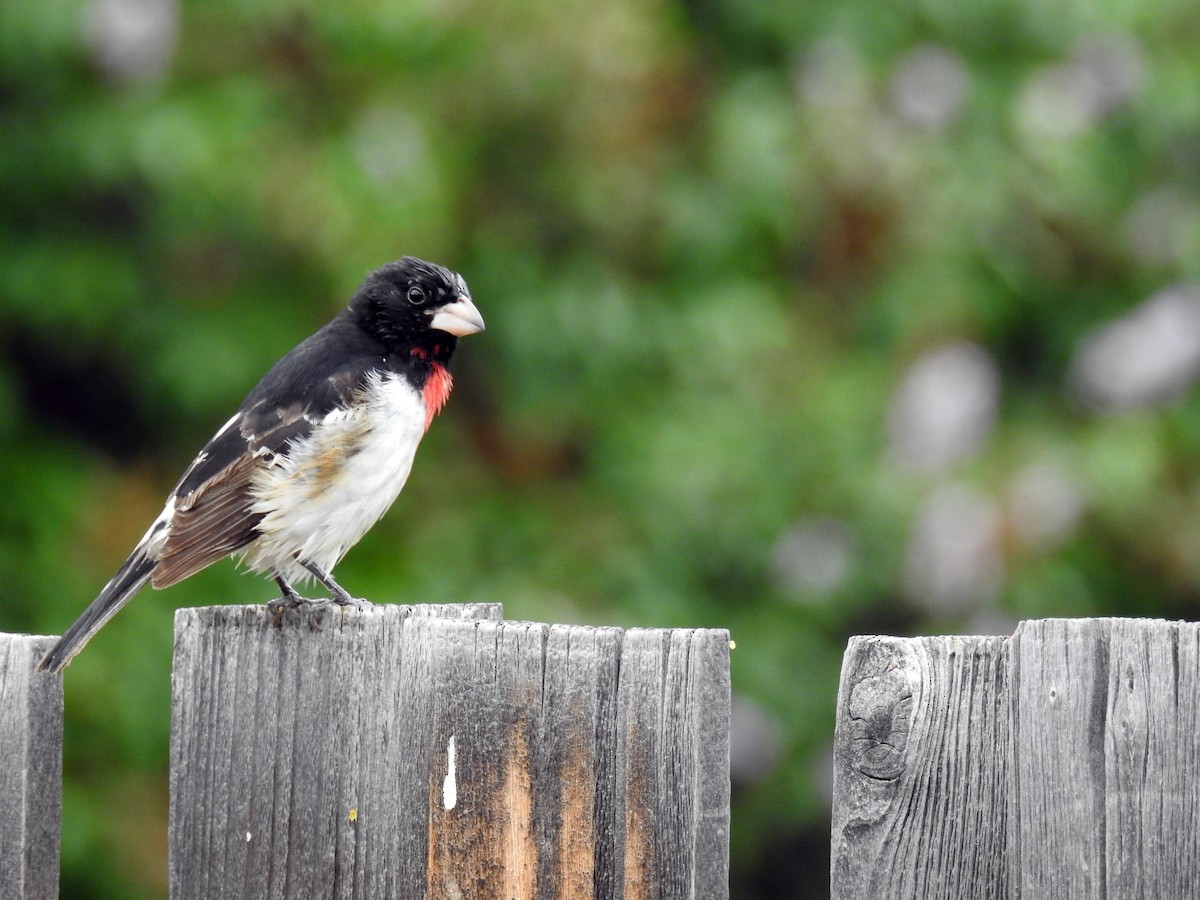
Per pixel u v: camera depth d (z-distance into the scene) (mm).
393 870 4430
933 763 3818
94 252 12273
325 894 4523
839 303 13867
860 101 13547
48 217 12383
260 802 4621
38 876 4844
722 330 12672
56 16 11578
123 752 11547
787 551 13664
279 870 4582
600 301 12711
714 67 14047
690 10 14281
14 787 4824
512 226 12906
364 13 11930
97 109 11867
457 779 4324
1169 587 14398
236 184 11516
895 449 14117
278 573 6840
